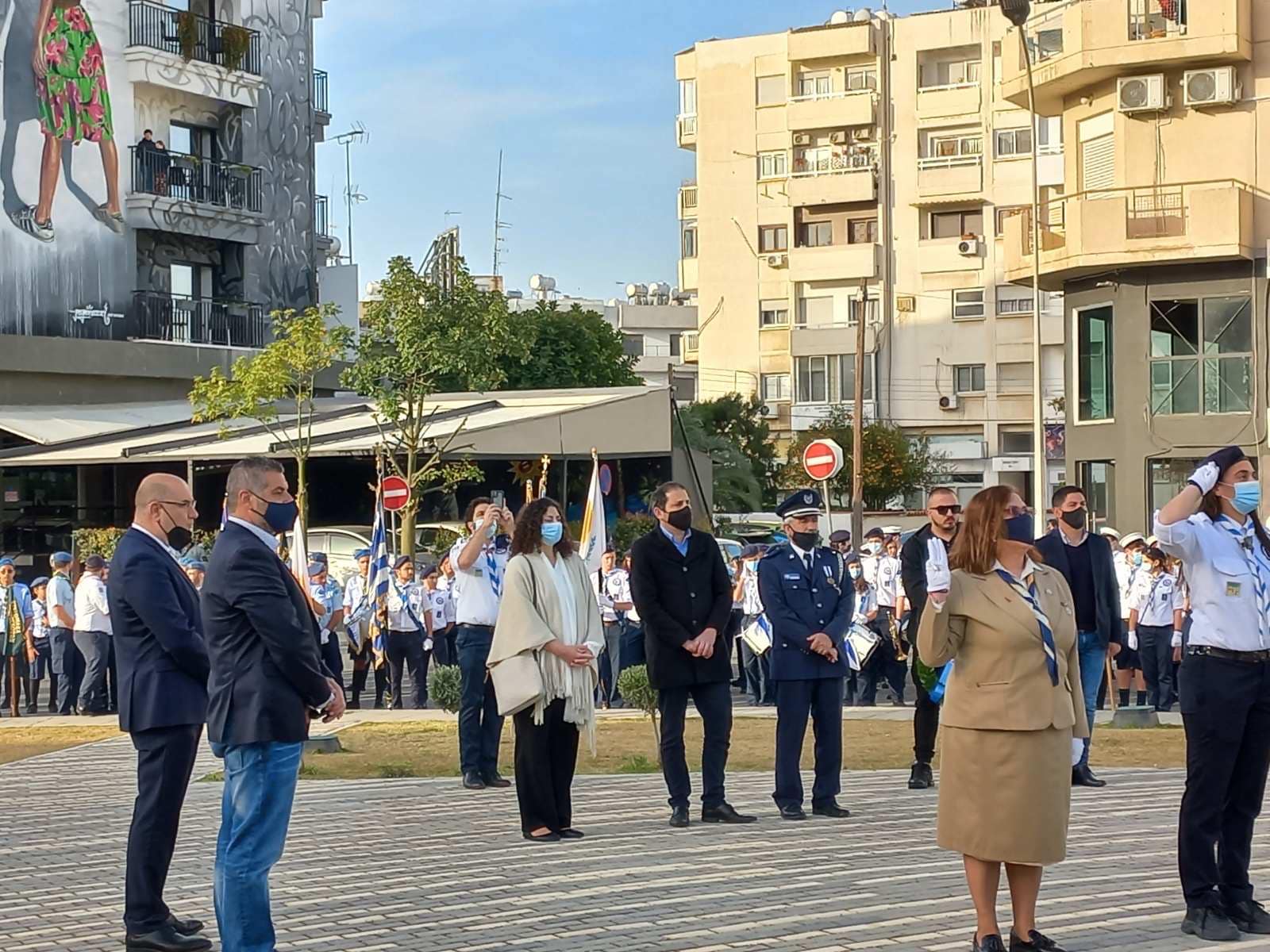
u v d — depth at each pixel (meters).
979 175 62.34
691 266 71.94
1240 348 32.09
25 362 36.84
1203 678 7.59
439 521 37.56
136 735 7.74
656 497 11.12
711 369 68.12
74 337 38.50
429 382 33.88
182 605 7.82
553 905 8.37
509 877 9.17
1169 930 7.64
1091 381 34.78
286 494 7.05
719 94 67.75
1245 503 7.74
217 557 6.91
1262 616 7.61
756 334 67.38
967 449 62.75
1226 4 31.61
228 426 35.59
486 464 40.78
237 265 43.97
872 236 64.81
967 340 62.88
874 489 60.66
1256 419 31.75
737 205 67.56
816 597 11.26
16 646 21.45
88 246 39.28
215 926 8.16
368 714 19.56
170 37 41.59
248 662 6.87
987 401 62.47
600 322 55.47
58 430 35.38
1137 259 32.25
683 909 8.21
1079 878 8.95
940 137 63.50
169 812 7.72
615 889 8.74
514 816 11.55
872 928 7.71
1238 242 31.31
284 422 36.94
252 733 6.81
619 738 16.80
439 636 22.52
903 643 20.45
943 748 7.36
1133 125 33.38
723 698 11.08
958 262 63.00
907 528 57.66
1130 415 33.31
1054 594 7.49
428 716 19.14
